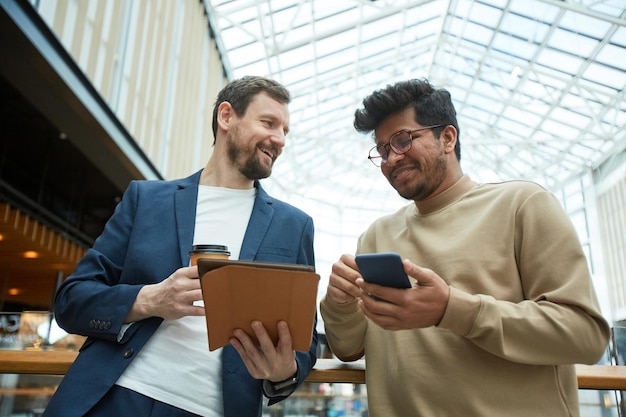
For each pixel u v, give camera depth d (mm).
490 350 1104
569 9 10977
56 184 9359
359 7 11820
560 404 1178
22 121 7199
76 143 5770
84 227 9969
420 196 1452
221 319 1045
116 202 10062
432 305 1065
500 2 12180
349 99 16750
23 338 1688
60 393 1224
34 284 10078
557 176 18797
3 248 7867
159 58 6918
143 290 1244
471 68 15266
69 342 1716
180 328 1319
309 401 1450
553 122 15805
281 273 980
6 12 3697
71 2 4730
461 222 1373
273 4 10617
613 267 15492
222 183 1569
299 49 12641
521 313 1109
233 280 987
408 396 1231
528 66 13703
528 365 1189
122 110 5863
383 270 1019
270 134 1518
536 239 1234
